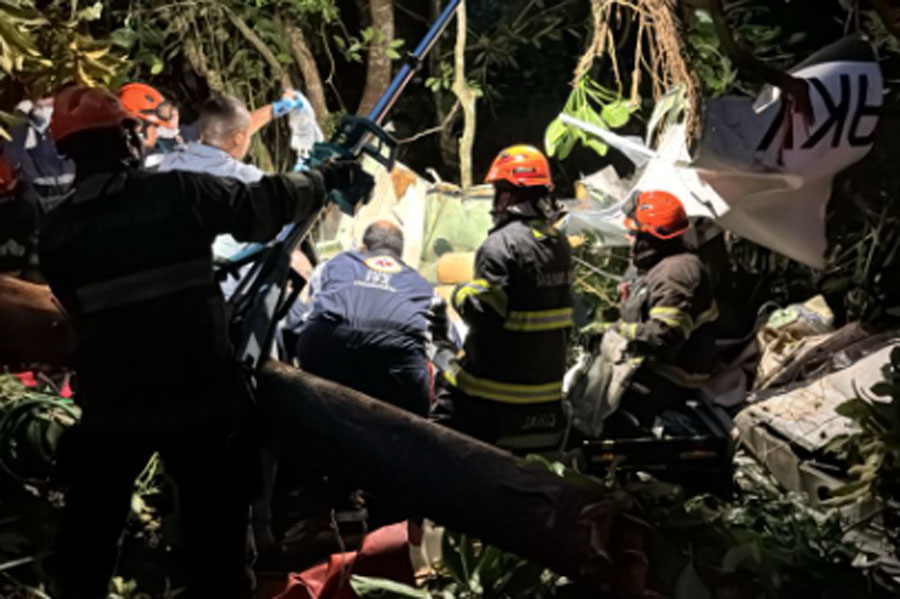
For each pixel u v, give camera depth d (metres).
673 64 4.78
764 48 5.59
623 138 5.39
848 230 4.61
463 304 4.03
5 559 3.29
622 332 4.35
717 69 5.19
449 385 4.19
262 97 7.30
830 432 4.11
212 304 2.85
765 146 3.77
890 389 3.40
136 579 3.50
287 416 3.24
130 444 2.85
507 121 9.43
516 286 4.04
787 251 4.14
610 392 4.39
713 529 3.17
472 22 9.20
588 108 6.00
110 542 2.97
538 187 4.11
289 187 2.91
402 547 3.64
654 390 4.40
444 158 9.21
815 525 3.54
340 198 3.17
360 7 7.85
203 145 4.42
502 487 3.12
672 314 4.26
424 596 3.42
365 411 3.25
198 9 7.10
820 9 5.90
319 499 4.11
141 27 6.74
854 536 3.68
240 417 2.91
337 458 3.24
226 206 2.82
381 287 4.34
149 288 2.78
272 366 3.30
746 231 4.21
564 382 4.68
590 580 3.06
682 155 5.02
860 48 3.70
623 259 6.68
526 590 3.37
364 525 4.02
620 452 4.10
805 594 3.10
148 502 3.76
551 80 9.39
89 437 2.88
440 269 5.84
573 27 9.15
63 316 3.74
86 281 2.79
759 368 5.19
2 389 3.79
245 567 3.00
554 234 4.16
